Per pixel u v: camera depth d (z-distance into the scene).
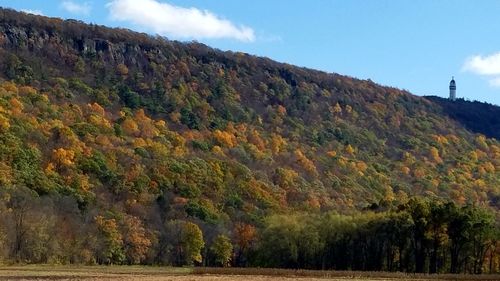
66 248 130.50
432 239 125.12
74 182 153.38
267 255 137.62
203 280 84.38
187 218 160.38
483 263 130.25
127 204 157.25
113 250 138.88
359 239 131.62
